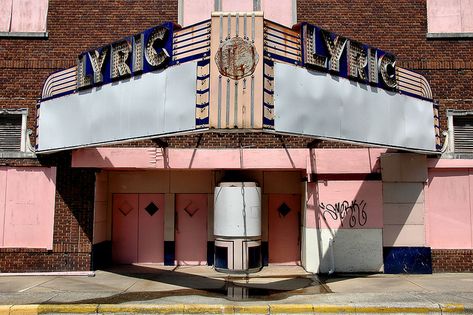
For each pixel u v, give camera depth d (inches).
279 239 557.0
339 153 502.6
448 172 508.1
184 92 344.5
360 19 530.3
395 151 503.2
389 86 414.9
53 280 454.6
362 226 496.4
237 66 332.2
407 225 500.4
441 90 518.6
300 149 505.4
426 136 449.4
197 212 556.4
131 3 533.0
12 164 504.7
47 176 505.4
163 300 363.6
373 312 343.0
